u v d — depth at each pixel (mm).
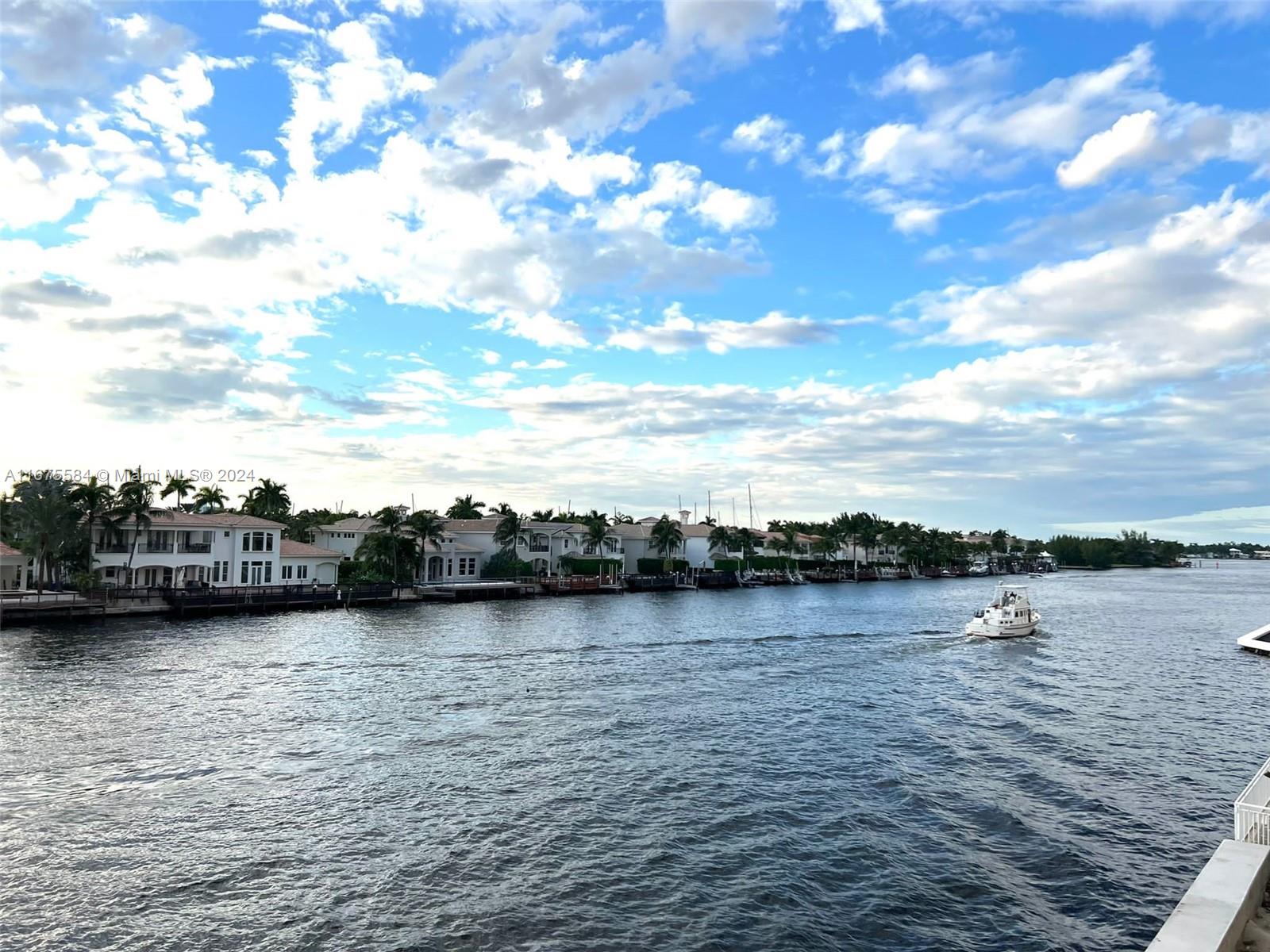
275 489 134625
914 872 20906
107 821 23609
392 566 101375
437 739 33062
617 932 17750
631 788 27250
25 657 50406
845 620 83938
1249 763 31062
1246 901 10688
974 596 128750
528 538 126062
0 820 23484
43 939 17172
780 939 17516
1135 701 42906
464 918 18297
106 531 79812
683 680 47312
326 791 26516
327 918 18234
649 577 125500
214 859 21203
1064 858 21875
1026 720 37906
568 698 41531
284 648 56469
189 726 34219
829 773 29203
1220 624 88000
